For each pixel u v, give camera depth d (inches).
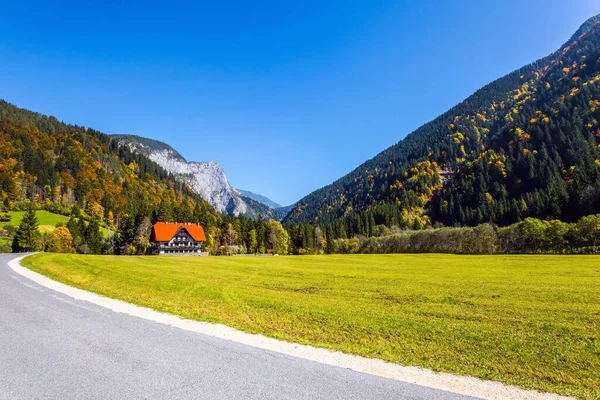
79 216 5605.3
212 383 293.3
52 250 3627.0
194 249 4446.4
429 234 4367.6
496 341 498.6
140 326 476.4
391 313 706.8
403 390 294.0
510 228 3836.1
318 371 332.2
